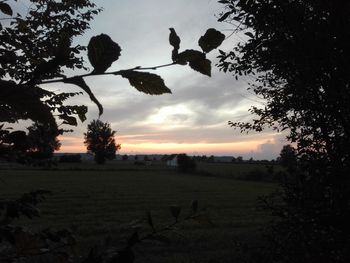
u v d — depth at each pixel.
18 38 2.07
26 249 1.32
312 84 4.50
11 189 37.81
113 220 22.83
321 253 4.39
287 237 4.76
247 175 69.50
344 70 4.24
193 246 15.02
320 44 4.15
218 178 73.44
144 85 0.97
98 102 0.94
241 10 4.55
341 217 4.41
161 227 1.48
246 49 4.65
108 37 0.87
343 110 4.46
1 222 1.60
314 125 4.78
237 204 32.41
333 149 4.58
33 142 1.51
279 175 4.96
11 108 0.83
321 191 4.50
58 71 1.01
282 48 4.38
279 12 4.27
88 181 58.22
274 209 5.01
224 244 15.59
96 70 0.90
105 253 1.27
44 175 70.62
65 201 32.50
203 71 1.04
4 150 1.36
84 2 2.72
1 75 1.62
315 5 4.28
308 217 4.58
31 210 1.77
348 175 4.35
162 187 49.97
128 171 95.75
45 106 0.85
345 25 4.10
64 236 1.78
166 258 13.48
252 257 5.05
